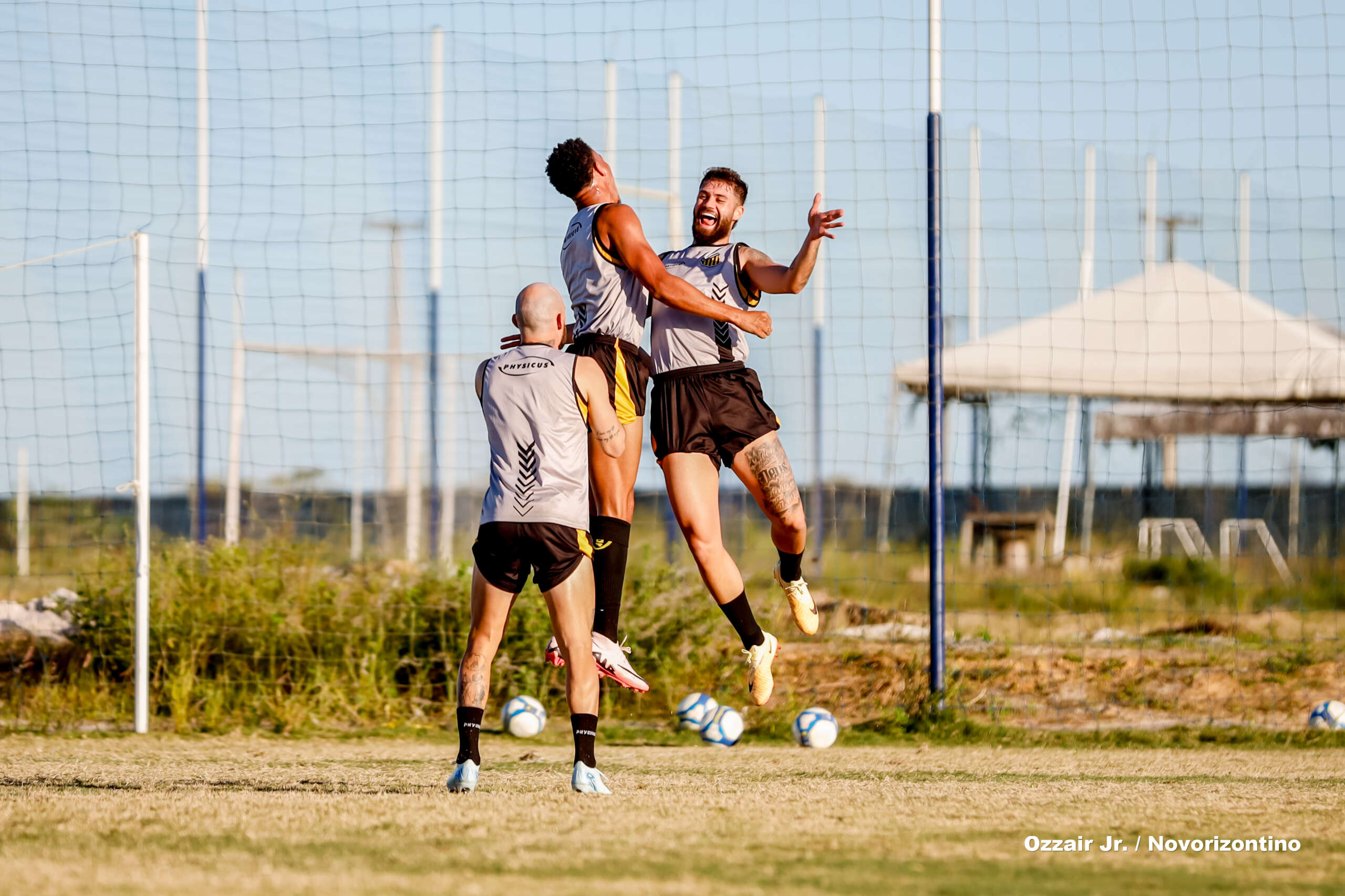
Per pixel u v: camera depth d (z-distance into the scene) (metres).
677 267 16.28
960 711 22.98
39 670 25.95
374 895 8.46
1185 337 44.22
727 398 16.00
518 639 25.19
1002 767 18.14
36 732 22.75
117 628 25.52
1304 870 9.76
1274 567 45.62
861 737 22.28
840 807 12.84
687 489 15.95
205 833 10.95
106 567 27.39
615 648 14.94
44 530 31.62
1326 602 39.31
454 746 21.34
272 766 17.89
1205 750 20.78
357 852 10.02
